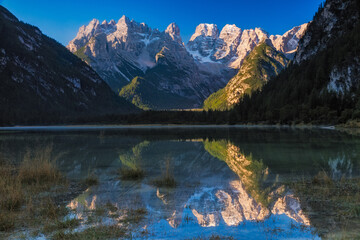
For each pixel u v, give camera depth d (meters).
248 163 18.31
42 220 7.73
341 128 68.00
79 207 9.03
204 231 6.92
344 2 186.00
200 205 9.23
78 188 11.87
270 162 18.45
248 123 131.38
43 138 45.09
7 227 7.09
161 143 34.59
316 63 154.50
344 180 12.13
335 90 116.25
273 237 6.42
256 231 6.84
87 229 7.02
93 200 9.93
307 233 6.56
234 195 10.47
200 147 29.20
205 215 8.18
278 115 115.56
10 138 44.94
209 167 17.11
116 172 15.83
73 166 17.92
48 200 9.82
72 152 25.33
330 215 7.74
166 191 11.29
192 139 41.12
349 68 116.62
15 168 16.02
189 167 17.22
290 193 10.39
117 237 6.53
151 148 28.58
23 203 9.43
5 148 28.42
